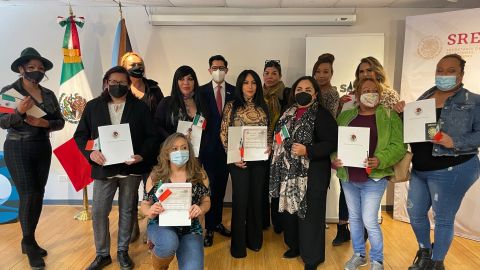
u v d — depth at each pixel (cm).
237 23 391
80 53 376
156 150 261
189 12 396
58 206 417
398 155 228
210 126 295
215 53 402
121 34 375
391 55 398
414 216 248
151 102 315
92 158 236
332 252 298
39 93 269
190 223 205
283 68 403
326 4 383
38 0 375
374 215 240
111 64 390
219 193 312
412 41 356
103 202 252
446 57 221
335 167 251
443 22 336
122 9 396
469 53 324
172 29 400
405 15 393
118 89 242
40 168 270
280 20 386
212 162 300
